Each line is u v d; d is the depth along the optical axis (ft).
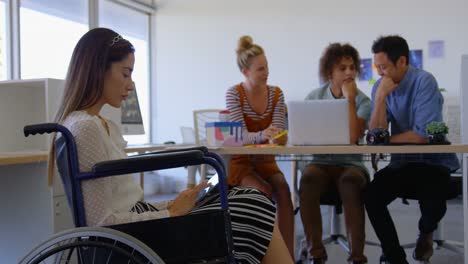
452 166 7.22
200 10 19.60
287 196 7.46
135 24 19.69
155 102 20.38
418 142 6.97
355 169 7.58
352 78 8.73
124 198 4.27
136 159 3.46
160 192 19.72
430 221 6.93
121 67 4.34
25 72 14.64
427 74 7.78
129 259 3.53
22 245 6.25
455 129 13.42
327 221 12.23
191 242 3.66
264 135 7.30
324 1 17.97
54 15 15.74
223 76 19.39
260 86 8.11
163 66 20.21
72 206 3.71
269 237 4.34
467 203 6.26
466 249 6.28
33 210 6.20
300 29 18.31
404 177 7.09
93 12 17.33
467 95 6.86
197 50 19.71
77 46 4.31
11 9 14.21
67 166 3.74
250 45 8.21
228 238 3.68
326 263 8.28
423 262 7.54
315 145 6.81
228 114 7.71
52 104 6.86
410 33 17.04
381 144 6.50
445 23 16.67
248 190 4.61
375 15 17.42
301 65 18.34
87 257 3.60
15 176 6.26
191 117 19.86
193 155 3.53
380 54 7.88
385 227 7.06
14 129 7.59
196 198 4.45
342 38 17.81
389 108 8.16
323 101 6.81
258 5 18.79
